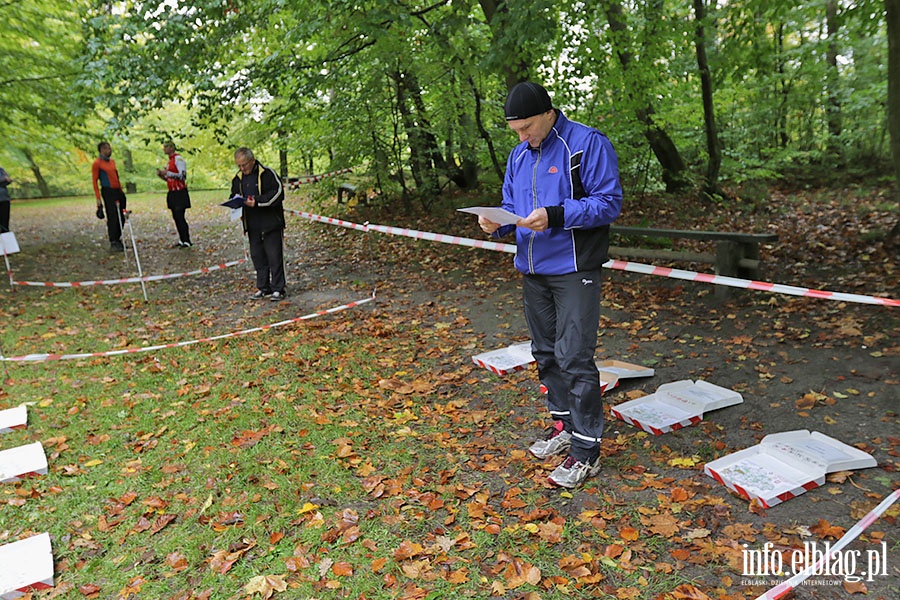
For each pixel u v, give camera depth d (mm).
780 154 14852
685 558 2500
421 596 2367
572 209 2664
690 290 6375
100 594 2473
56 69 11430
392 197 12328
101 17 7254
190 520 2910
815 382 4062
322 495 3072
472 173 12867
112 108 7641
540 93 2758
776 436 3285
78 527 2900
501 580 2438
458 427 3766
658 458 3297
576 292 2871
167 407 4203
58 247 11305
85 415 4113
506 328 5676
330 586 2430
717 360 4598
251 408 4117
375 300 6910
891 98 6395
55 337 5891
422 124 11094
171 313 6672
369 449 3527
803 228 9664
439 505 2934
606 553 2553
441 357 5027
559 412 3363
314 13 7344
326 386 4461
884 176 13523
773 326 5152
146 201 20781
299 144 11430
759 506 2811
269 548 2689
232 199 6551
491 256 8594
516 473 3215
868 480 2973
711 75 11367
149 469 3393
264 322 6223
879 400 3738
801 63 13953
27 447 3625
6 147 15258
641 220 10562
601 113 9898
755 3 8039
